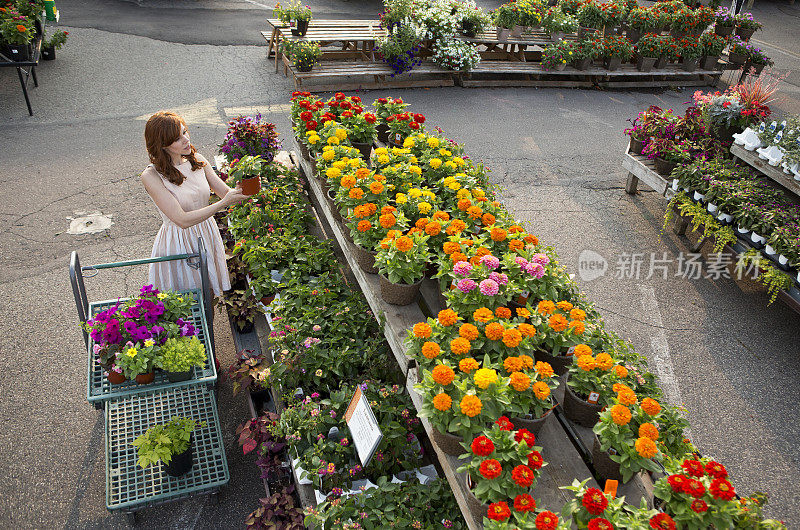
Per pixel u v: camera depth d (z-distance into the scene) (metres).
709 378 4.33
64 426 3.47
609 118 8.86
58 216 5.30
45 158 6.15
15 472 3.19
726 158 6.40
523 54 10.04
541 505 2.35
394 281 3.12
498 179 6.74
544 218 6.11
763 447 3.81
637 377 2.86
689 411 4.03
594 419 2.75
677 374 4.34
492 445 2.19
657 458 2.43
